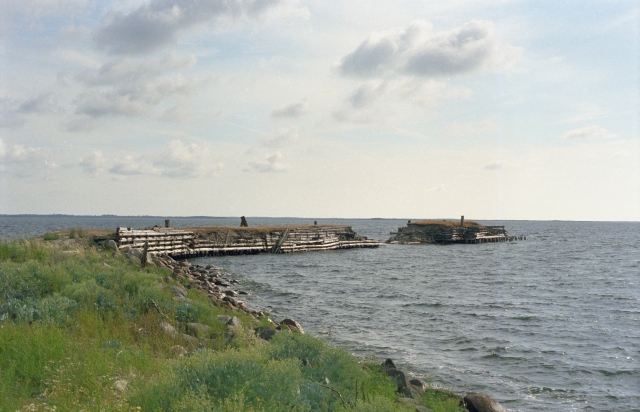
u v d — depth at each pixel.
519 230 177.75
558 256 60.38
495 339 17.69
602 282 35.22
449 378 13.37
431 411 9.39
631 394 12.45
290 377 6.37
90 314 10.77
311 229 65.88
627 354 16.02
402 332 18.56
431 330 19.02
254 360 6.63
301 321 20.08
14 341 7.93
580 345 17.09
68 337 8.95
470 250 70.19
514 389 12.66
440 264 48.53
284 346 8.79
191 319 13.18
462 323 20.38
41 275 12.96
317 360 8.71
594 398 12.16
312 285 31.58
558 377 13.66
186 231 46.94
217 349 10.52
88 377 6.98
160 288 15.00
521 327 19.78
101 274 14.74
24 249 17.12
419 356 15.37
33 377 7.05
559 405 11.67
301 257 53.94
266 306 23.47
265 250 56.97
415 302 25.52
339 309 23.19
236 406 5.19
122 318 11.16
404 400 9.72
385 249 70.62
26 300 10.77
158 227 46.50
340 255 58.28
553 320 21.27
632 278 37.72
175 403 5.70
